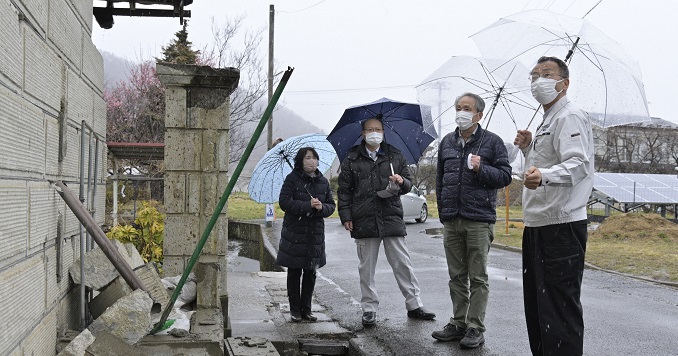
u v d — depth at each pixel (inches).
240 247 762.8
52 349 160.1
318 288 363.6
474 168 215.9
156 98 952.3
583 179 161.5
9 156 121.2
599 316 285.1
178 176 233.9
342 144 279.4
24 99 132.9
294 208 257.9
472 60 222.7
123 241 323.0
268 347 198.8
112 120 932.0
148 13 353.7
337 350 236.4
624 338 244.7
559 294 161.6
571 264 160.9
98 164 243.1
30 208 138.3
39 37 146.3
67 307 185.0
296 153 290.4
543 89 164.4
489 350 221.0
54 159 166.1
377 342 232.5
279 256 263.7
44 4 150.3
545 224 162.7
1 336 113.2
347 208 260.7
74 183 195.6
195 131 235.1
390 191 252.2
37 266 144.4
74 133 193.5
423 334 244.1
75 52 193.9
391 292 346.3
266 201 308.2
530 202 167.0
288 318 272.5
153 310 195.5
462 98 221.0
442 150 237.6
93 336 157.2
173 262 232.5
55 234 166.6
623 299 327.9
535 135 172.9
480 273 225.9
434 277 403.2
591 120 172.4
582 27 180.7
